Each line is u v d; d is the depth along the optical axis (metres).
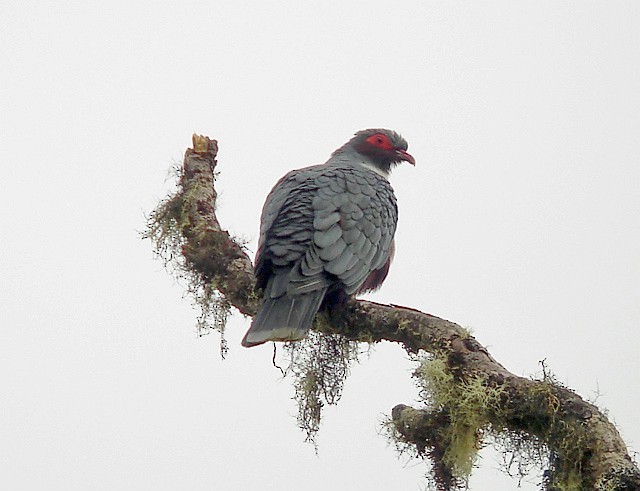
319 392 11.18
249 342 10.48
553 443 8.55
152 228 12.59
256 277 11.45
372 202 12.38
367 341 10.77
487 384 9.10
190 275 12.36
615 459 8.05
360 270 11.62
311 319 10.69
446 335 9.68
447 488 9.59
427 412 9.58
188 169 12.84
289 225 11.55
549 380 8.84
